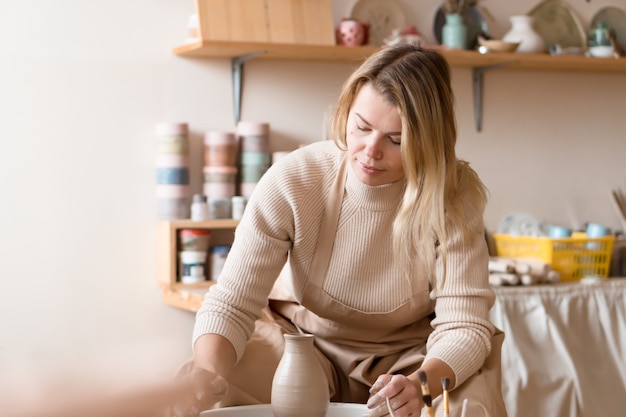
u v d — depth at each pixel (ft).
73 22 10.00
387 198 5.64
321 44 10.43
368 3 11.23
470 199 5.78
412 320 6.10
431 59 5.40
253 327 5.79
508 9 12.01
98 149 10.14
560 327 10.08
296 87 10.98
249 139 10.48
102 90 10.14
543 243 11.21
